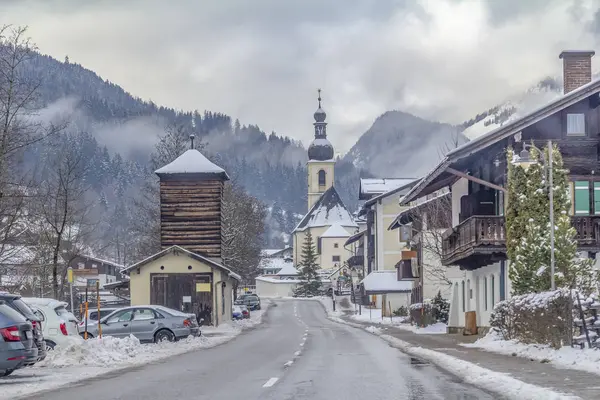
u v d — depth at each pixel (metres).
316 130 199.50
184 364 24.36
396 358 26.39
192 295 59.12
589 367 19.34
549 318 24.58
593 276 29.00
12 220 41.66
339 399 14.77
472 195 40.62
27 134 39.25
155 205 90.00
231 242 86.62
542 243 28.88
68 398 15.46
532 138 36.53
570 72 41.56
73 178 50.53
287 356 27.92
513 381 16.34
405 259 72.81
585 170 36.50
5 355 18.66
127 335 36.78
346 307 116.31
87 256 99.94
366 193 102.44
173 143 85.75
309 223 181.00
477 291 44.84
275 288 165.75
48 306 27.67
